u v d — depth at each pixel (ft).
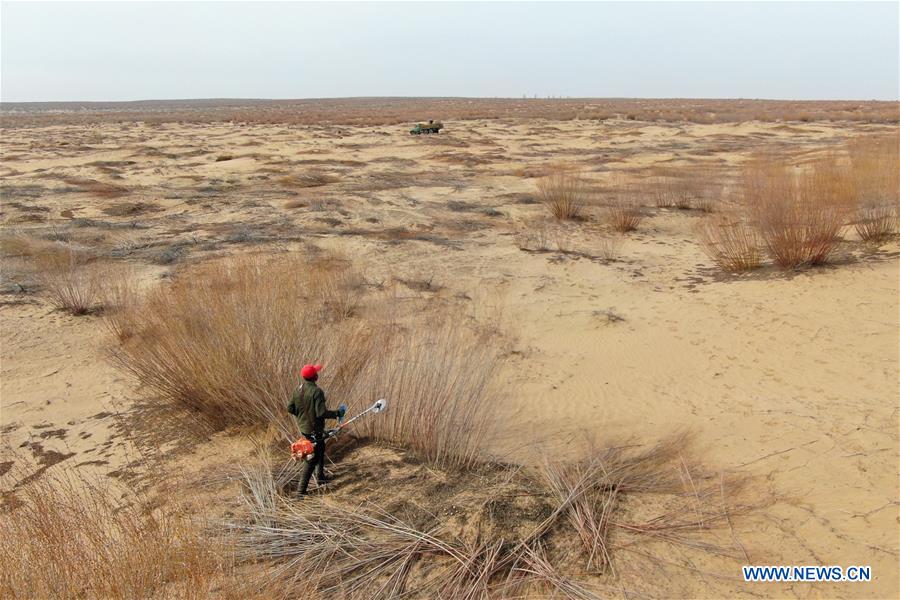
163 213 66.90
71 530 15.15
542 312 36.24
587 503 16.94
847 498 16.98
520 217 62.90
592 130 174.60
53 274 41.65
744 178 63.05
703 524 16.35
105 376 28.60
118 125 253.44
